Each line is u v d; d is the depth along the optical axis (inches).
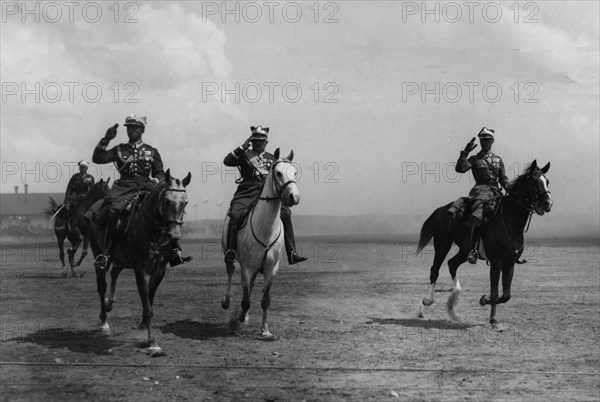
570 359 396.8
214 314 564.1
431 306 622.5
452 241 549.6
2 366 370.3
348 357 398.9
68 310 583.5
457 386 336.2
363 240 2844.5
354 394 321.4
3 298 663.1
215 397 315.0
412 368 372.5
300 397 315.3
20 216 3105.3
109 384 335.3
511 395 321.1
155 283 424.5
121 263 426.0
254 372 362.3
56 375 352.2
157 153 455.5
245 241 453.4
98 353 403.5
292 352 412.5
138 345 426.6
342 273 1027.9
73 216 853.2
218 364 378.9
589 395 322.0
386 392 324.5
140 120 450.6
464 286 810.8
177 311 580.4
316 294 718.5
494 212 502.3
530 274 976.9
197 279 905.5
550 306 623.2
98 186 802.8
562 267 1107.3
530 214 490.3
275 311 586.9
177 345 429.4
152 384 336.2
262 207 447.8
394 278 935.0
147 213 400.2
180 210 384.8
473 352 415.2
